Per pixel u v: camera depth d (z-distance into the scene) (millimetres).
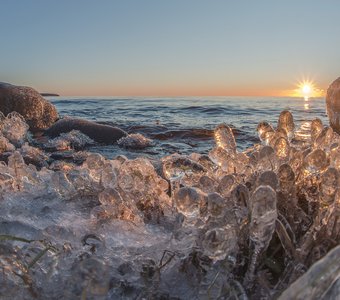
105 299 1220
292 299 851
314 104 27391
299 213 1550
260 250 1206
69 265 1264
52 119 8711
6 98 8289
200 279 1254
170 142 7012
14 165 2242
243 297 1130
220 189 1604
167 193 2371
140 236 1609
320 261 873
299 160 1897
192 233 1331
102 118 12188
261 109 17344
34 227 1640
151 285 1244
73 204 1970
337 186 1312
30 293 1122
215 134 2135
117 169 2072
